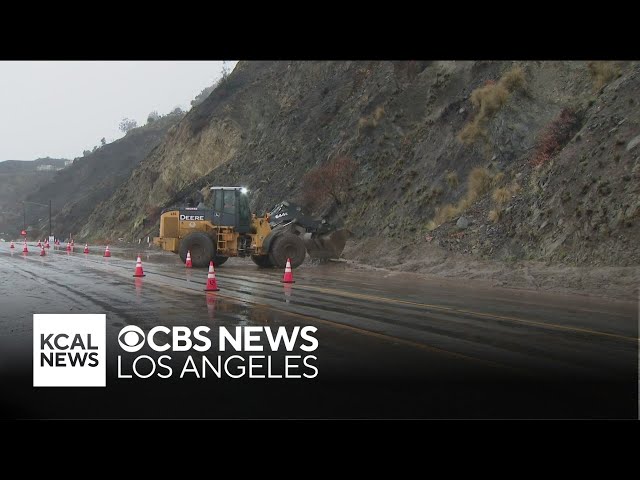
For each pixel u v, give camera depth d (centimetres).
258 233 2331
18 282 1658
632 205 1505
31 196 14288
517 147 2203
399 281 1656
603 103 1912
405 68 3428
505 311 1061
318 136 3772
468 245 1955
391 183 2742
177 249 2378
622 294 1253
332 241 2341
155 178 6303
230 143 5531
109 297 1286
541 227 1748
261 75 6203
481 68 2862
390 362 675
